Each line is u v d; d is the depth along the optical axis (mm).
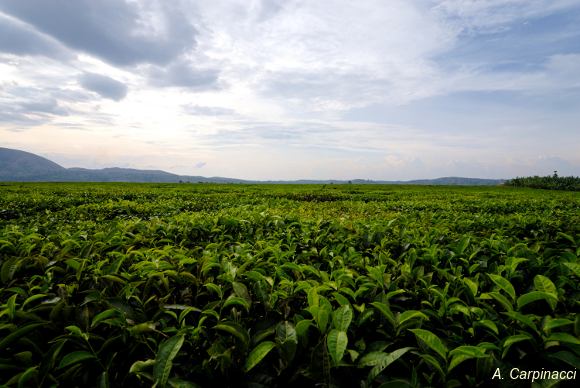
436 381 2105
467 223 6684
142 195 19812
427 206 13922
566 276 3191
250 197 19375
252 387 1977
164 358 2002
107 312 2357
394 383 1898
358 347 2205
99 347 2357
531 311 2832
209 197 18859
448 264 3867
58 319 2508
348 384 2043
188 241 5023
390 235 5246
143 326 2273
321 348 2021
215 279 3340
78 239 4715
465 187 49781
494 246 4367
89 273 3393
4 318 2557
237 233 5766
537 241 5172
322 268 3957
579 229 6312
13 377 1921
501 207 14359
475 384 2037
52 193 19984
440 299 2855
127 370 2271
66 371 2041
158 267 3332
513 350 2188
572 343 2066
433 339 2045
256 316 2742
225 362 2020
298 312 2732
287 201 15234
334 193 25125
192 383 1938
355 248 4773
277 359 2195
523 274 3459
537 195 28375
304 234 5184
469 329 2398
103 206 11094
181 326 2400
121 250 4215
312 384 2088
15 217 11453
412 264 3732
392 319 2389
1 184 34469
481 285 3170
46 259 3551
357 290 2801
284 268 3467
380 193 27609
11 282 3146
